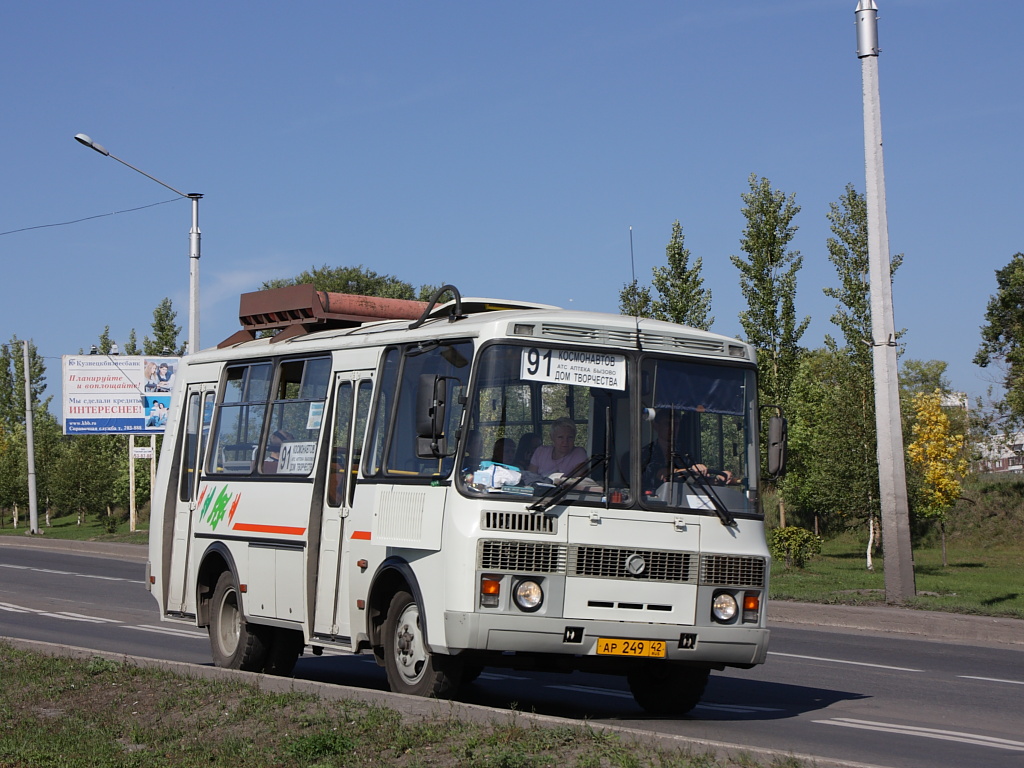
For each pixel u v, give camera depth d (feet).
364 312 44.04
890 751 29.07
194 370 48.29
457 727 26.35
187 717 30.37
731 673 46.09
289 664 42.83
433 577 31.68
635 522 31.68
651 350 33.17
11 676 36.94
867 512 98.02
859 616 63.77
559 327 32.45
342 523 37.11
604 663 32.78
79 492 191.93
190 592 46.21
